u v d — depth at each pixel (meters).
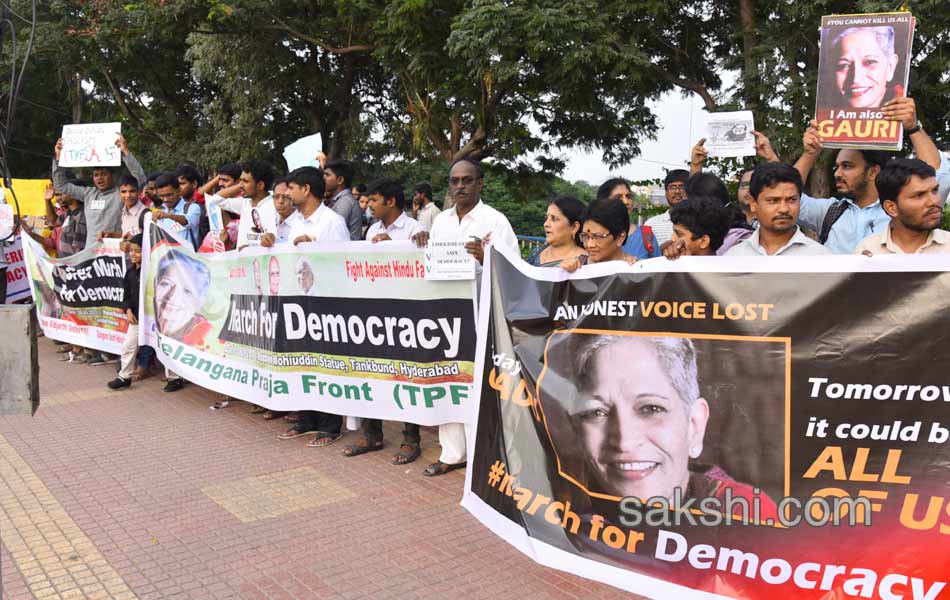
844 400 2.70
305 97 19.69
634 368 3.10
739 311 2.87
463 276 4.73
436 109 14.94
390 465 5.36
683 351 2.99
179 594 3.60
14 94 2.95
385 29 13.76
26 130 27.50
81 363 9.00
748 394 2.85
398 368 5.22
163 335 7.30
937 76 10.12
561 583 3.67
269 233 6.03
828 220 4.43
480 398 3.69
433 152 17.34
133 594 3.60
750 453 2.84
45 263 9.14
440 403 5.07
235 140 18.84
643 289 3.09
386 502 4.68
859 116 3.93
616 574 3.08
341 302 5.44
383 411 5.33
